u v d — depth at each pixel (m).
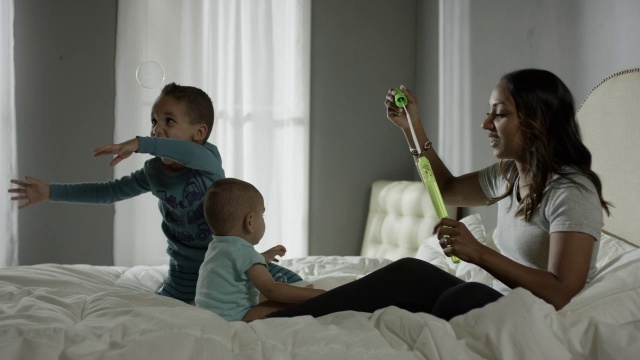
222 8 3.71
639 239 1.82
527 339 1.08
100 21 3.66
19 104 3.59
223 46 3.71
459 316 1.20
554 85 1.40
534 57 2.56
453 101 3.33
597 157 2.02
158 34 3.65
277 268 1.84
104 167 3.66
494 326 1.12
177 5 3.66
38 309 1.40
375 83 3.94
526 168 1.43
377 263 2.40
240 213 1.59
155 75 2.74
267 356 1.12
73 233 3.65
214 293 1.51
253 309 1.52
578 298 1.29
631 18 1.99
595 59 2.17
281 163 3.78
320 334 1.19
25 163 3.60
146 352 1.09
